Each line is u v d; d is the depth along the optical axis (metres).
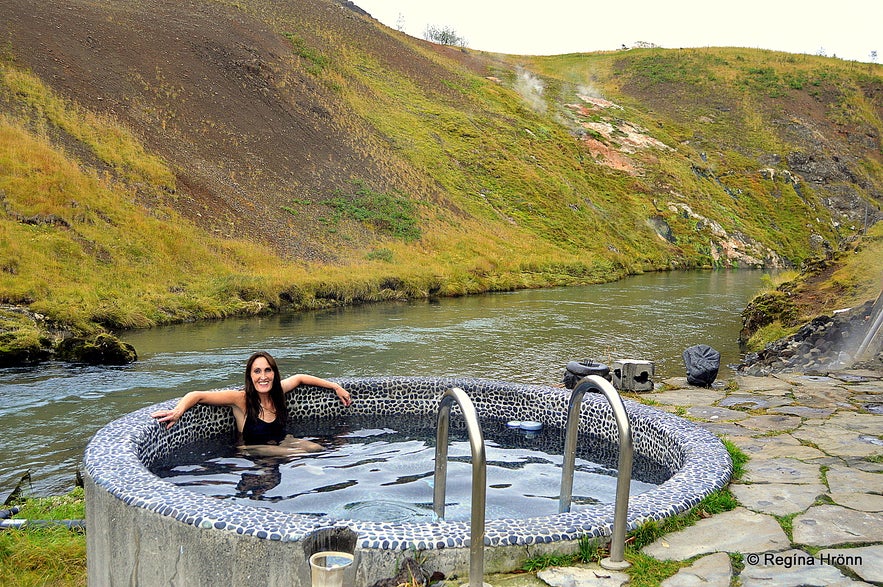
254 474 4.97
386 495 4.61
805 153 57.25
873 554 3.28
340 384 6.38
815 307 14.46
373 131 37.78
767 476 4.46
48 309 15.22
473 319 18.97
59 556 3.97
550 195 39.47
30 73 26.00
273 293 20.42
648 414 5.37
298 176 30.34
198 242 22.17
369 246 27.73
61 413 9.27
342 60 46.03
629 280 32.25
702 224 44.06
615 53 74.81
